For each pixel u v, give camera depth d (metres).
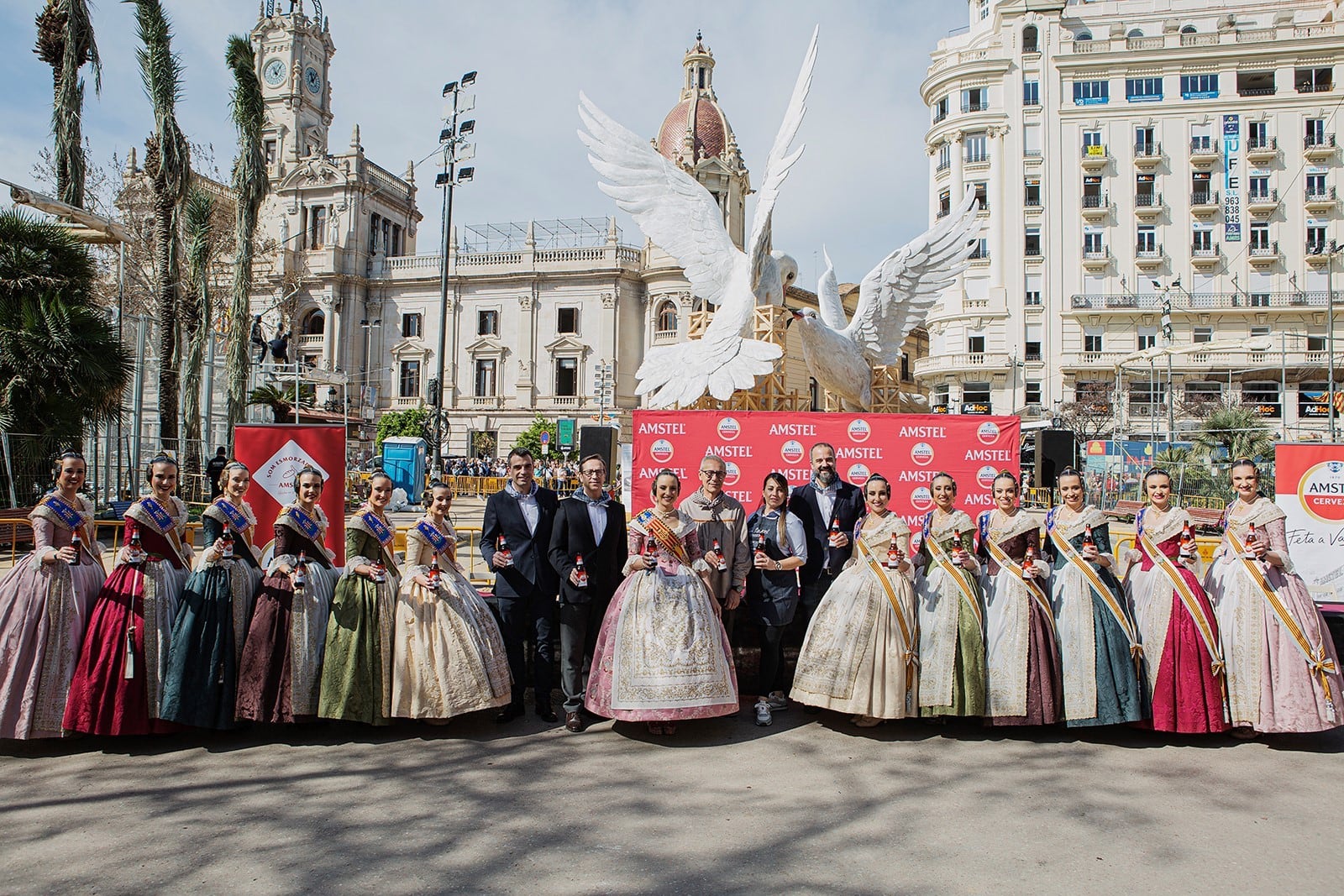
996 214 40.00
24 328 11.82
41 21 15.77
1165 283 38.91
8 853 3.52
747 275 9.33
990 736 5.17
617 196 10.03
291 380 34.34
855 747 4.98
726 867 3.42
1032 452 22.14
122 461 17.41
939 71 41.31
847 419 7.23
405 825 3.83
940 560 5.23
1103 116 39.53
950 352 40.34
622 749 4.95
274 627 5.00
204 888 3.23
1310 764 4.68
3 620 4.78
